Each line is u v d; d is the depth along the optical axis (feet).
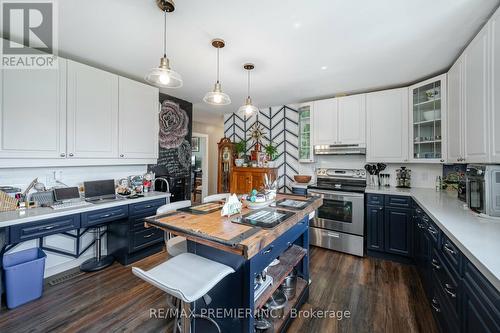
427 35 5.99
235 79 9.30
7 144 6.19
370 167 10.88
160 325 5.57
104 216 7.70
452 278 4.34
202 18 5.36
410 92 9.39
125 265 8.58
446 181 8.85
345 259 9.34
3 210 6.46
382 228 9.26
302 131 12.48
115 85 8.73
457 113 6.95
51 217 6.41
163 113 11.65
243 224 4.52
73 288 7.09
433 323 5.63
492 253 3.31
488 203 5.20
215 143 22.45
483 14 5.11
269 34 6.01
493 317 2.86
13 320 5.66
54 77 7.06
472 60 5.79
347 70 8.33
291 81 9.51
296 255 6.35
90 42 6.58
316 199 7.04
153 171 11.27
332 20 5.38
